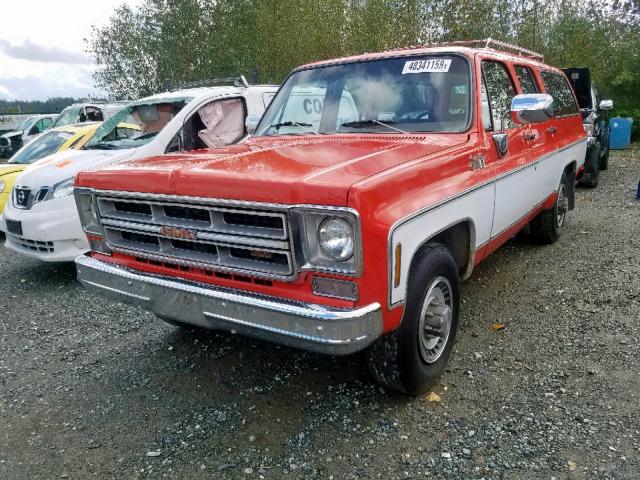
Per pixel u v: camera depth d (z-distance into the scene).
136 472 2.85
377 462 2.82
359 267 2.53
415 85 4.00
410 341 3.09
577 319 4.39
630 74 18.52
